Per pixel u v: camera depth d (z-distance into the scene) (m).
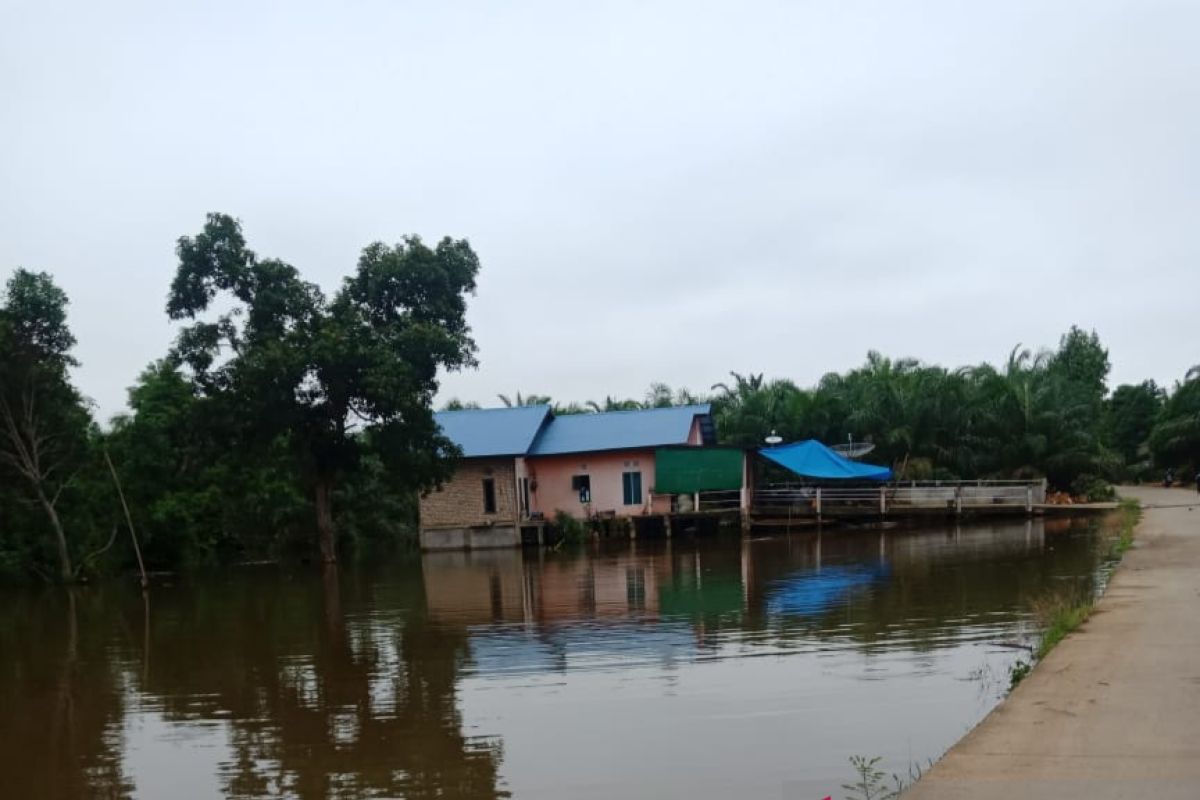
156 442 31.39
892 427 39.91
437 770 8.63
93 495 29.77
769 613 15.83
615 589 20.39
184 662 14.47
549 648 13.85
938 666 11.29
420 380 29.59
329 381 28.41
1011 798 5.72
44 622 20.09
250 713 11.05
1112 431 59.69
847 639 13.21
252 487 34.12
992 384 40.53
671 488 35.50
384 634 15.98
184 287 28.61
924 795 5.86
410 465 29.28
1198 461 49.59
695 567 24.16
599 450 36.16
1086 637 10.45
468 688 11.60
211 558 33.91
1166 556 17.86
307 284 29.73
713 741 8.91
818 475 34.12
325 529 30.33
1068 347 63.12
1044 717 7.40
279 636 16.41
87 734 10.50
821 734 8.92
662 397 51.16
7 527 28.69
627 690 11.00
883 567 21.69
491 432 36.78
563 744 9.13
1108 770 6.12
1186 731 6.85
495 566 27.80
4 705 12.03
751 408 42.78
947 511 34.56
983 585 17.69
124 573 31.06
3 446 28.38
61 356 29.84
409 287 30.42
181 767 9.20
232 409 27.89
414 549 37.53
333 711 10.90
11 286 29.00
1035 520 33.56
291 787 8.47
